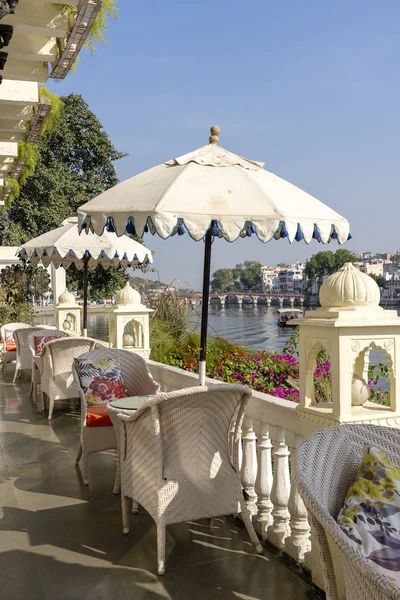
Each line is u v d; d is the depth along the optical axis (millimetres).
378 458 2061
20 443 5996
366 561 1412
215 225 3369
